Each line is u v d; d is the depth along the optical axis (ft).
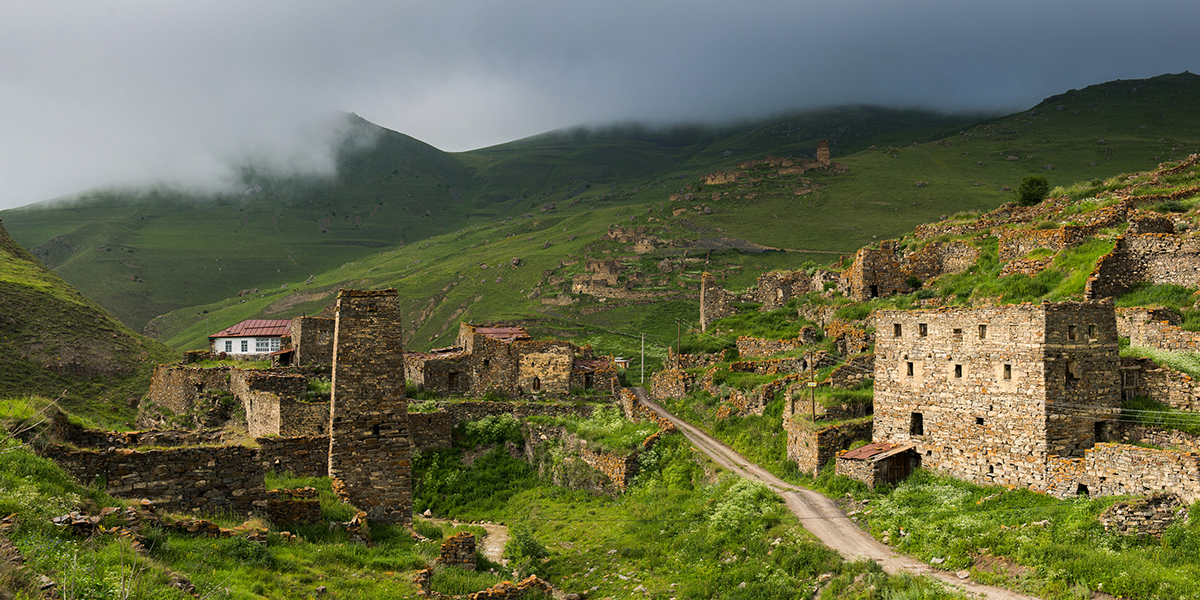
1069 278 184.03
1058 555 109.81
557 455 200.44
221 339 287.07
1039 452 129.18
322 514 101.60
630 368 317.83
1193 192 210.18
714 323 286.66
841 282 257.14
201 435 113.91
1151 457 114.93
